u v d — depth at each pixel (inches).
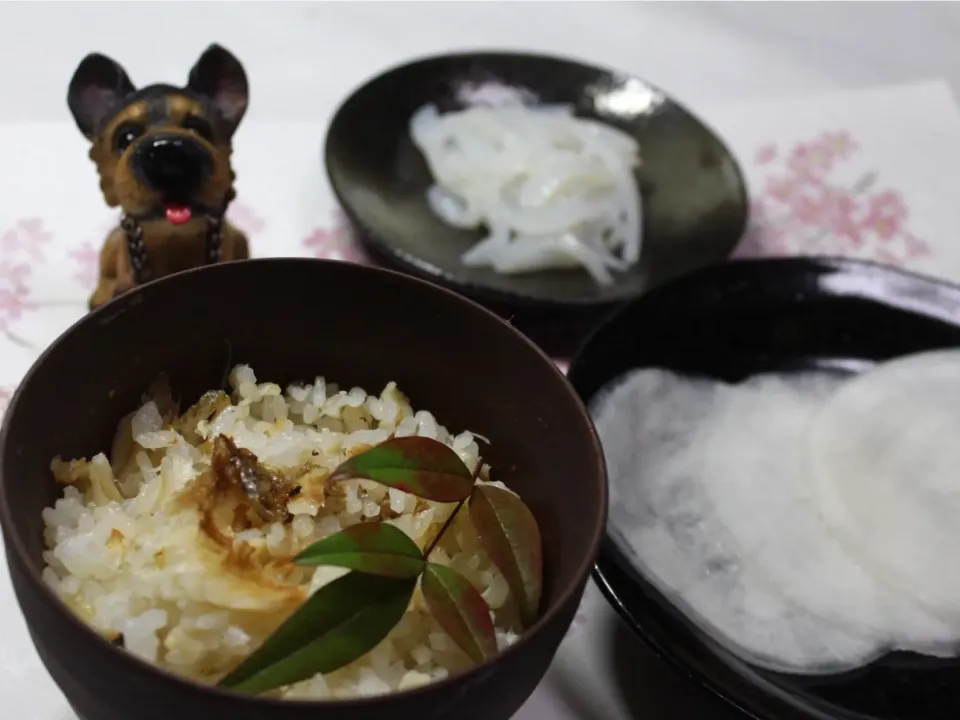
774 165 21.3
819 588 14.4
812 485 15.4
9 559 10.8
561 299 17.2
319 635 10.8
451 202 19.4
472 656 11.2
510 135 20.2
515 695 11.1
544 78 21.5
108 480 12.2
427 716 10.5
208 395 13.1
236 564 11.6
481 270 18.4
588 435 12.1
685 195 19.9
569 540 12.0
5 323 16.4
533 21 24.6
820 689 13.6
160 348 12.7
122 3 22.7
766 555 14.7
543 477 12.7
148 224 15.1
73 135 19.1
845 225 20.3
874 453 15.6
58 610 10.4
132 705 10.5
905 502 15.1
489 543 12.1
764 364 16.9
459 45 23.7
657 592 13.8
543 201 19.1
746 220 19.0
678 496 15.1
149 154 14.5
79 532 11.7
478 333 12.9
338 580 11.0
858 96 23.0
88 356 12.2
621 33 24.7
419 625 11.9
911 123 22.5
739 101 23.0
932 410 16.0
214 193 15.1
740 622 14.0
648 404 15.8
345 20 23.5
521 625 12.0
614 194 19.7
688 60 24.4
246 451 12.2
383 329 13.2
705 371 16.6
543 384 12.6
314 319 13.2
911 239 20.2
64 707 13.0
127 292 12.3
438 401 13.5
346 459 12.2
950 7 26.3
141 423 12.7
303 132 20.3
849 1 26.2
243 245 16.4
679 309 16.5
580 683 13.9
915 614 14.3
